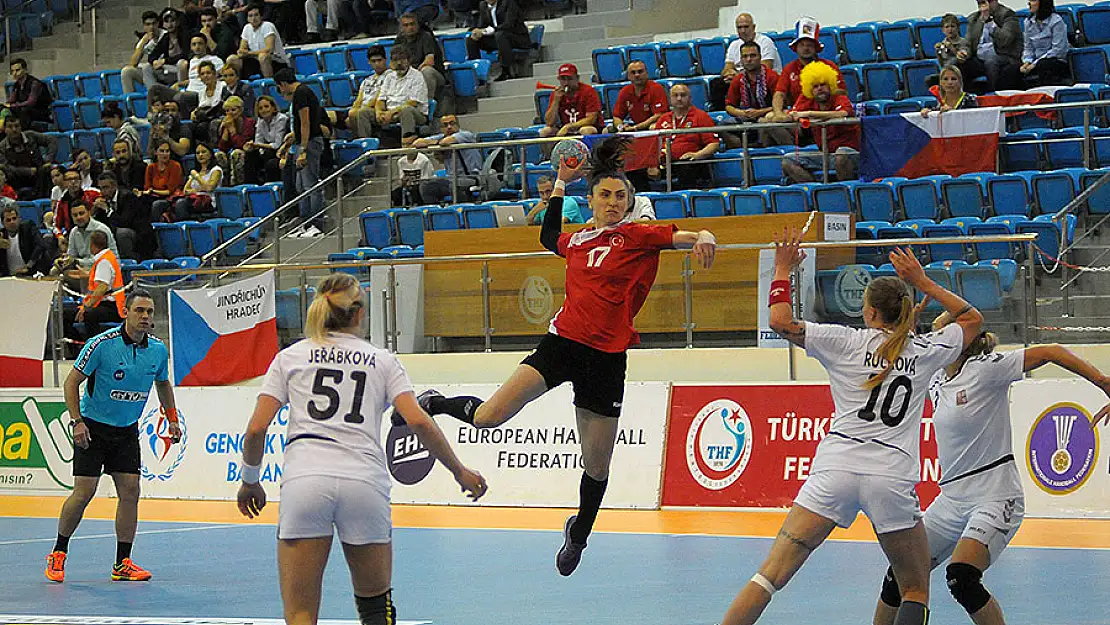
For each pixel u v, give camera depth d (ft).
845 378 34.06
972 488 36.91
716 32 120.57
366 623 31.68
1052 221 76.23
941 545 38.04
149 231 109.40
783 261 35.29
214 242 108.37
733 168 92.48
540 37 127.13
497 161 99.09
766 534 64.08
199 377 87.10
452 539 64.28
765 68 99.19
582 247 37.83
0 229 113.60
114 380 54.29
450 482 78.69
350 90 122.93
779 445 72.49
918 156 85.66
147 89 131.64
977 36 98.32
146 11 146.51
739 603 33.27
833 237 76.23
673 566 54.65
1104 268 70.95
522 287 79.30
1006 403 36.83
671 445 75.10
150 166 116.06
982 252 70.38
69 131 133.39
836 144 88.74
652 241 36.94
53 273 103.04
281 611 46.37
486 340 80.43
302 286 83.92
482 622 43.32
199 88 129.18
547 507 76.33
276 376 32.35
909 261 35.47
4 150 128.88
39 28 155.43
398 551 60.54
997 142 84.02
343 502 30.89
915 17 112.57
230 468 84.69
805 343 34.45
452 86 121.08
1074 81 97.66
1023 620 41.75
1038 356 36.65
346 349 32.37
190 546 64.39
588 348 37.06
